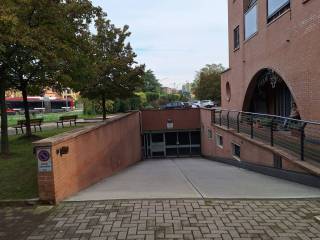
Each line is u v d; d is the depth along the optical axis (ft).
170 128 108.88
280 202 23.13
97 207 22.53
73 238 17.83
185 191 26.89
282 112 65.46
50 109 225.35
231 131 59.26
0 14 30.48
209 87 218.59
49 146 23.17
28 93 55.52
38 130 76.18
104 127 40.70
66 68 42.22
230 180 34.06
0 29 32.01
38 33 34.88
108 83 78.23
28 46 34.30
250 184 30.78
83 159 30.66
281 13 50.78
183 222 19.53
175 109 108.78
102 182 34.81
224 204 22.75
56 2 38.70
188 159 91.71
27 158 35.53
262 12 58.59
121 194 26.08
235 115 69.15
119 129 53.11
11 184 26.89
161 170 50.29
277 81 60.64
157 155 111.45
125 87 82.07
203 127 98.12
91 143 33.83
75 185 28.02
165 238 17.48
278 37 51.37
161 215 20.68
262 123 45.62
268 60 56.03
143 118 109.29
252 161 46.32
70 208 22.52
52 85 50.21
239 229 18.49
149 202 23.31
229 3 83.71
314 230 18.25
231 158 59.93
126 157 61.26
